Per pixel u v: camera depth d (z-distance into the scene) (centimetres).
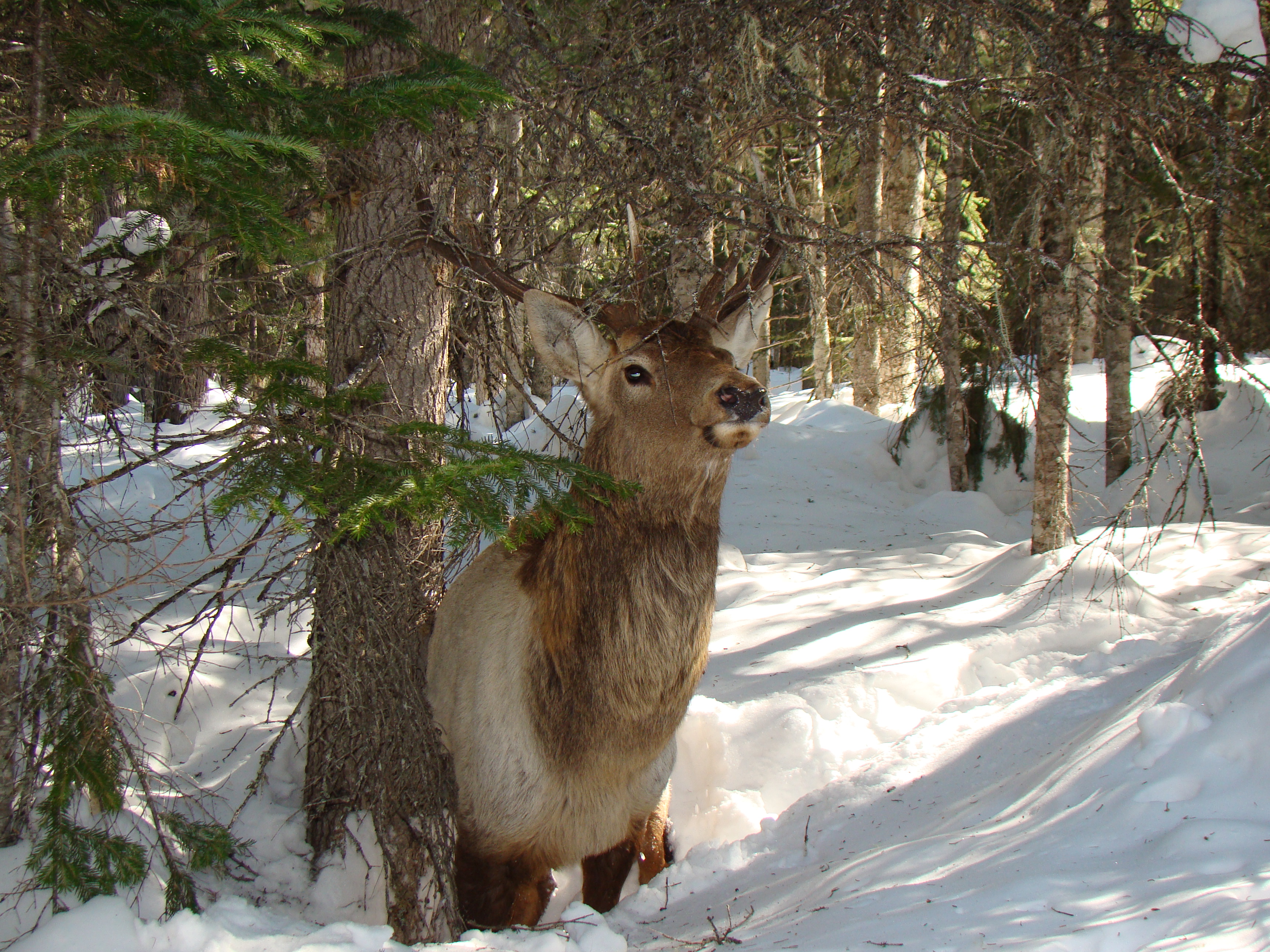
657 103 415
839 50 411
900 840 343
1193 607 555
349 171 388
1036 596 602
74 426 290
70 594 281
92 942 252
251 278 304
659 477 313
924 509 1109
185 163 228
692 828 448
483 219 426
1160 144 416
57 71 279
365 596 317
